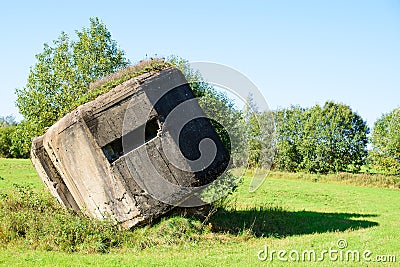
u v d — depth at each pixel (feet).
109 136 38.52
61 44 88.94
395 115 165.07
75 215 41.88
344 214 65.92
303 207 74.02
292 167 188.85
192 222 39.75
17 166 125.70
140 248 35.45
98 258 31.76
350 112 185.47
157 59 44.19
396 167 159.22
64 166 41.55
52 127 42.86
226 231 41.55
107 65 88.69
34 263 30.14
